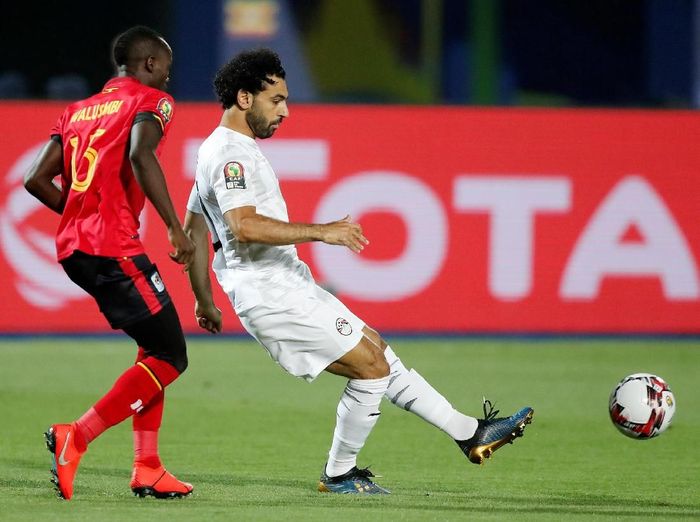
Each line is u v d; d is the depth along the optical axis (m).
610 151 42.16
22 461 23.06
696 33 69.69
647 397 21.50
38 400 31.08
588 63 75.19
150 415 19.31
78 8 71.75
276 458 23.95
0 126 41.22
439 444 25.88
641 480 22.06
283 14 73.38
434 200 42.06
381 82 74.94
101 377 34.88
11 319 41.69
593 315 42.25
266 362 38.31
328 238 18.45
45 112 41.38
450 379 35.00
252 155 19.09
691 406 31.17
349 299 41.91
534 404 31.23
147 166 17.97
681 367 37.47
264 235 18.47
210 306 20.55
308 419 28.89
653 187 42.16
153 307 18.75
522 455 24.66
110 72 72.88
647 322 42.28
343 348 19.23
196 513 17.70
